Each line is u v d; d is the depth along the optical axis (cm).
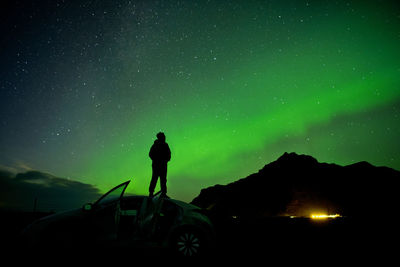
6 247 445
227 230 438
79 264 360
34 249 380
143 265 363
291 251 432
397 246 435
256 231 548
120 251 449
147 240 416
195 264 374
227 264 367
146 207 449
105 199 438
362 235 530
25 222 801
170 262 385
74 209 429
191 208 457
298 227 595
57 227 395
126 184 443
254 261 379
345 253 406
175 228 422
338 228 589
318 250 434
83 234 397
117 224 425
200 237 416
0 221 788
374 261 355
